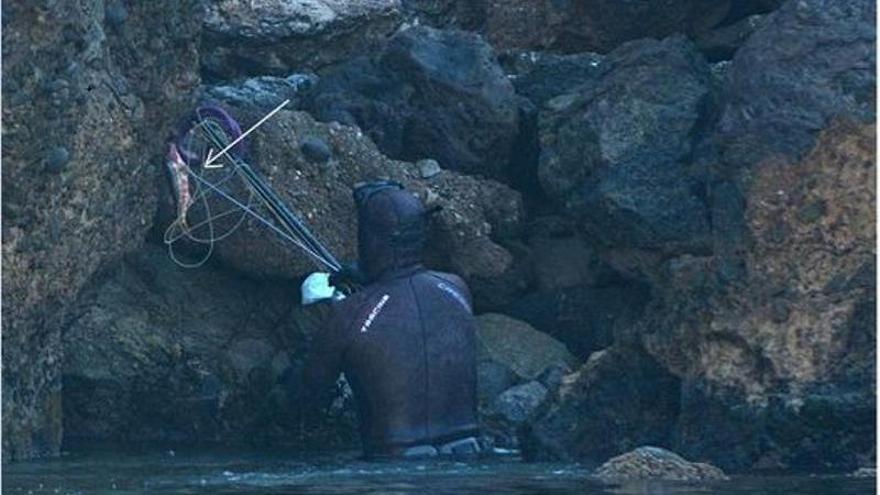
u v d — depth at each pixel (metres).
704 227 46.50
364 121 52.22
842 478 34.22
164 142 44.16
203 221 47.81
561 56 54.72
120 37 41.28
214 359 47.16
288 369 46.25
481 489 32.72
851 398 36.12
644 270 47.44
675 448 38.19
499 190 50.41
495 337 48.34
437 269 49.62
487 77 52.19
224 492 32.59
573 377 40.22
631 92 48.44
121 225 42.62
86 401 46.19
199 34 44.00
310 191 48.94
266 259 48.00
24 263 39.00
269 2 54.94
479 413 45.06
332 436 45.28
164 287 48.16
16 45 36.91
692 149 47.53
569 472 35.91
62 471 37.16
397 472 36.34
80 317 45.06
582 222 48.19
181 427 46.53
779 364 37.31
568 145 48.88
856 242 37.34
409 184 49.72
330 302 44.16
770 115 38.78
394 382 40.59
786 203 37.97
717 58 55.75
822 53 39.19
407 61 52.53
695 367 38.34
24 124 37.53
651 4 55.16
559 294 50.03
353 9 55.66
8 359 39.31
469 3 58.25
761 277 37.91
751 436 37.19
